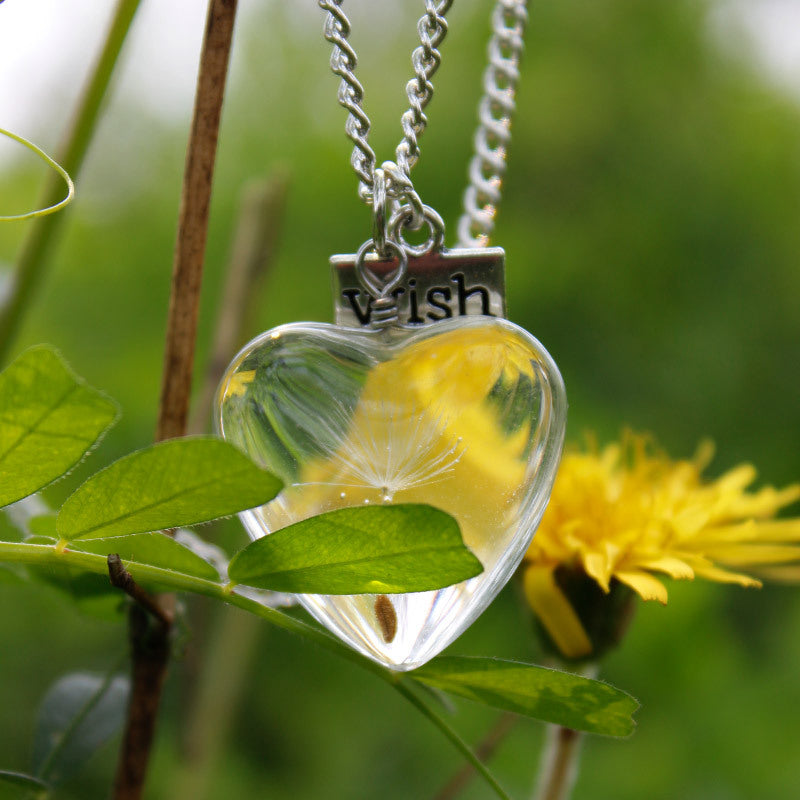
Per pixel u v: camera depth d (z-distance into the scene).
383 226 0.20
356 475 0.19
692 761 0.36
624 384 0.79
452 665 0.18
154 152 0.85
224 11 0.20
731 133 0.87
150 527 0.18
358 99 0.20
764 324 0.81
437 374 0.19
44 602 0.58
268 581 0.18
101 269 0.77
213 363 0.24
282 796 0.55
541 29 0.90
